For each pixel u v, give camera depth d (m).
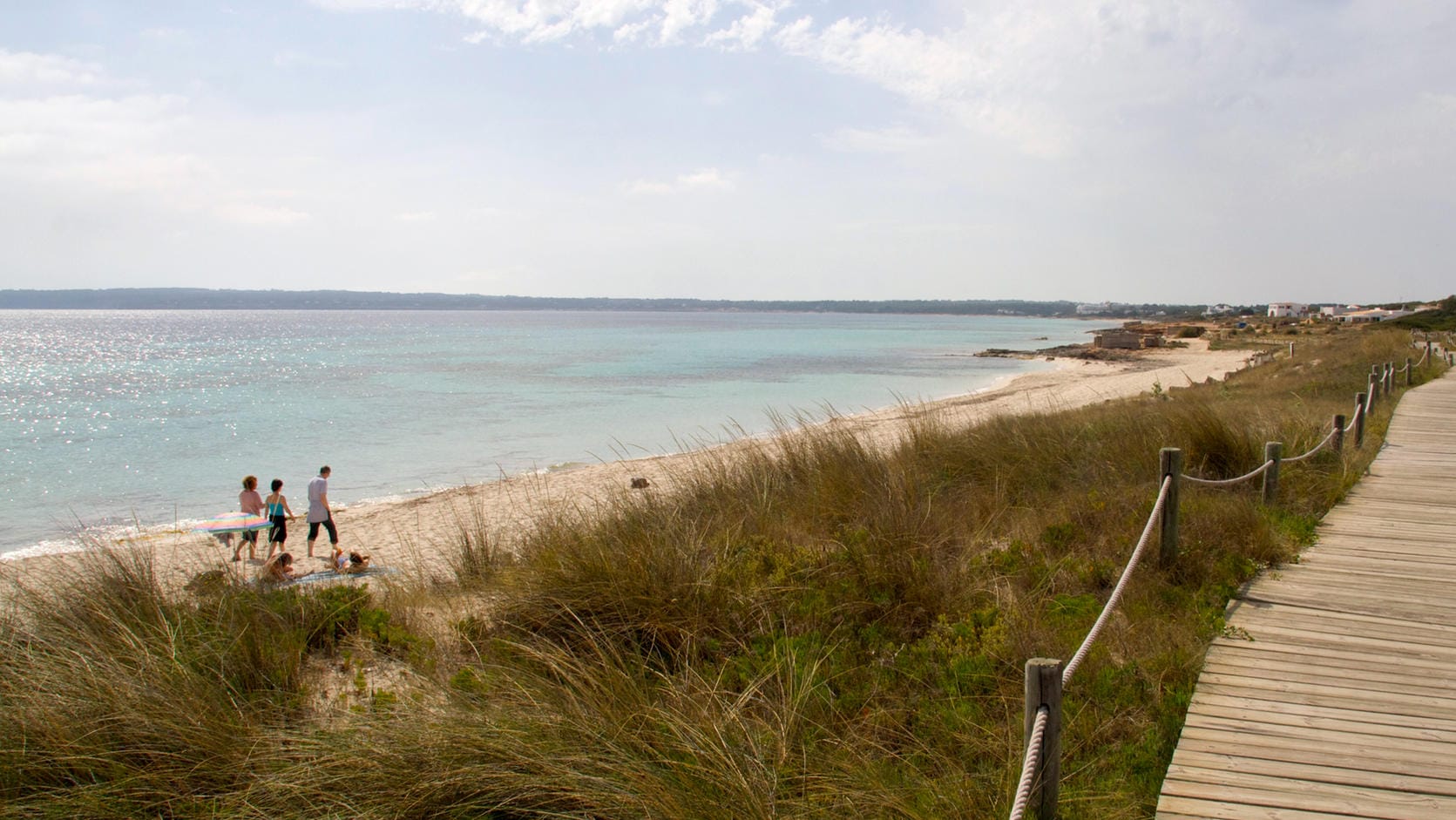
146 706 3.89
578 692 4.38
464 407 33.41
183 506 17.80
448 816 3.38
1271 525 7.40
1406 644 5.09
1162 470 6.18
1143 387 34.81
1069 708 4.29
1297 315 169.88
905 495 7.38
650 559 5.52
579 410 31.92
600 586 5.33
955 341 104.75
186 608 5.15
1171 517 6.13
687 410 31.86
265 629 5.07
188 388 42.34
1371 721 4.13
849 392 38.28
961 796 3.52
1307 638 5.18
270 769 3.68
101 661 4.26
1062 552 6.59
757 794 3.44
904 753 4.05
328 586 5.99
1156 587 5.83
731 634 5.19
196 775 3.67
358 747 3.63
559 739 3.71
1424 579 6.30
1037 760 2.73
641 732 3.89
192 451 24.31
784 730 3.98
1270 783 3.59
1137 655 4.85
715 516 7.35
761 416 29.50
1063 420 12.19
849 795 3.54
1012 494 8.67
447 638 5.38
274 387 42.31
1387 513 8.37
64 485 19.97
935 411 12.15
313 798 3.47
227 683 4.34
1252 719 4.16
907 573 5.82
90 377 48.84
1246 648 5.04
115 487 19.72
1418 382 22.28
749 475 8.57
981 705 4.35
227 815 3.42
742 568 5.92
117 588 5.23
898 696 4.55
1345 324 109.06
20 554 13.16
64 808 3.40
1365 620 5.47
